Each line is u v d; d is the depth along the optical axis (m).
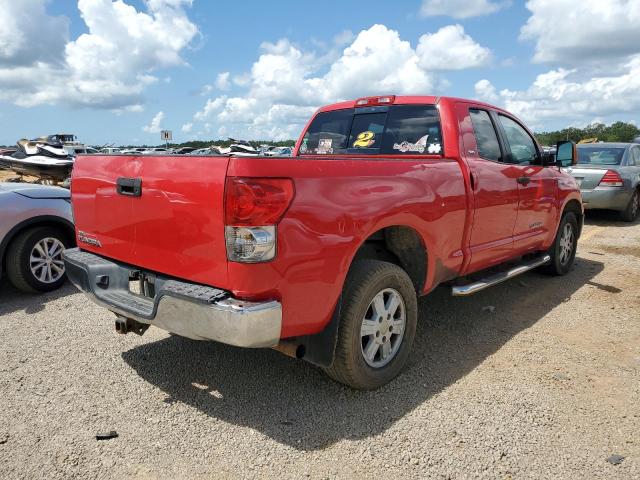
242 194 2.62
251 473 2.63
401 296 3.57
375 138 4.77
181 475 2.62
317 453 2.79
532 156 5.52
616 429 3.01
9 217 5.24
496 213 4.59
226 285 2.75
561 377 3.66
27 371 3.74
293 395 3.41
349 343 3.20
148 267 3.20
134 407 3.26
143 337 4.39
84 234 3.78
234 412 3.20
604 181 10.51
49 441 2.89
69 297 5.47
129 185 3.21
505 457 2.75
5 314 4.96
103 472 2.64
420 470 2.65
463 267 4.28
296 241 2.79
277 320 2.75
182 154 2.99
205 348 4.16
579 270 6.75
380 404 3.29
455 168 4.08
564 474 2.62
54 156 13.72
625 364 3.88
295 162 2.83
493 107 4.95
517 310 5.13
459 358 4.00
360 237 3.14
